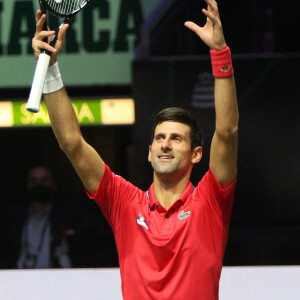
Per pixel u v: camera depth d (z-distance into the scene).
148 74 15.86
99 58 15.99
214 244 7.55
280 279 9.54
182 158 7.61
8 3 15.98
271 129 15.89
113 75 16.02
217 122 7.37
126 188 7.80
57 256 15.70
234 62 15.83
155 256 7.49
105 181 7.72
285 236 15.77
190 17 15.86
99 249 15.91
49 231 15.70
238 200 16.00
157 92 15.88
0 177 18.73
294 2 15.71
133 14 15.88
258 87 15.84
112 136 16.91
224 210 7.63
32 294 9.43
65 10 7.59
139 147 15.98
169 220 7.58
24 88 16.25
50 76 7.51
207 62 15.75
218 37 7.23
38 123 16.47
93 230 15.94
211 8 7.21
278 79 15.80
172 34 15.88
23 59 16.11
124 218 7.70
